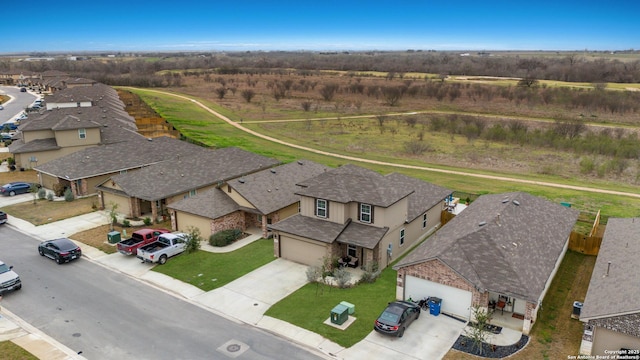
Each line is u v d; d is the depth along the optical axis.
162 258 28.19
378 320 20.02
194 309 22.70
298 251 28.25
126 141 51.00
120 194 36.19
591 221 36.47
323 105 111.81
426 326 20.91
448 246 22.70
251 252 29.98
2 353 18.48
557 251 24.28
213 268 27.47
